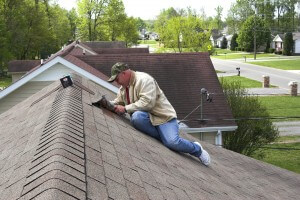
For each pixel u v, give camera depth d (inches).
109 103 236.5
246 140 924.0
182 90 769.6
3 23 2209.6
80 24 3014.3
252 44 4195.4
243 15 4997.5
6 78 2314.2
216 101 762.2
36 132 181.2
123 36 3073.3
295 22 4731.8
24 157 153.0
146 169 173.0
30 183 117.7
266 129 938.1
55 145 139.7
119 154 170.1
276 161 995.9
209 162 263.9
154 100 227.5
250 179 304.3
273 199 267.1
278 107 1541.6
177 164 218.7
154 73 786.2
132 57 794.8
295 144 1112.2
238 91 966.4
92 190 118.0
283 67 2807.6
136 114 237.9
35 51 2568.9
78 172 124.3
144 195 138.9
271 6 4702.3
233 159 356.2
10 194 119.2
